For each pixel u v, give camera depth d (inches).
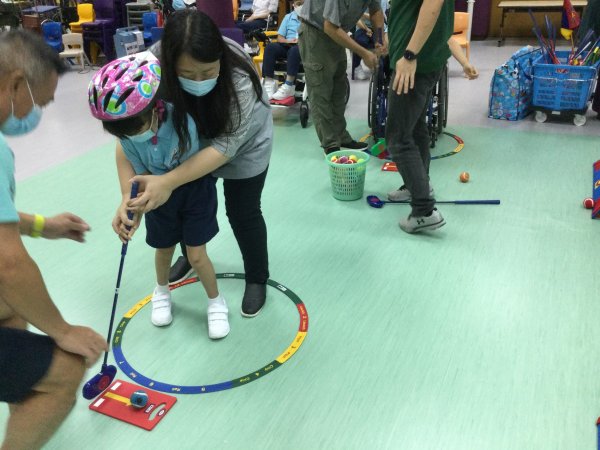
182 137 62.8
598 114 166.1
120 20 287.9
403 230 107.0
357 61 228.7
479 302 85.1
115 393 70.2
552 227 105.7
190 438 63.6
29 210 120.6
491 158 139.9
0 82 42.4
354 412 66.2
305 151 151.9
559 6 265.1
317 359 74.9
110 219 116.5
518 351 74.6
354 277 93.0
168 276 82.7
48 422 47.6
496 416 64.7
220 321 80.1
